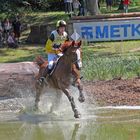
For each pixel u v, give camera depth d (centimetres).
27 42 3177
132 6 4759
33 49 2823
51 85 1355
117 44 2659
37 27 3116
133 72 1750
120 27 2755
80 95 1287
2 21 3419
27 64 1709
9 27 3167
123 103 1423
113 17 2775
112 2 4788
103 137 1049
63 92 1317
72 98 1284
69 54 1277
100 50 2506
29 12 3944
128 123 1187
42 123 1251
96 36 2759
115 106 1404
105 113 1323
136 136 1041
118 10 4288
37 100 1406
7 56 2625
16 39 3070
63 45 1294
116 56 2205
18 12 3756
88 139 1036
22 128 1201
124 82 1625
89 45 2673
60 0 4375
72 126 1189
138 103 1414
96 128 1146
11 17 3616
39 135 1109
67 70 1288
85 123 1215
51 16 3806
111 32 2758
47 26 3052
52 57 1340
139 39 2761
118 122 1203
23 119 1312
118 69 1739
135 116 1270
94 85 1625
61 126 1200
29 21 3759
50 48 1331
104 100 1459
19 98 1541
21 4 3953
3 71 1638
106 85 1612
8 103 1495
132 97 1466
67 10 3862
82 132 1112
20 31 3462
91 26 2756
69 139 1051
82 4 3588
